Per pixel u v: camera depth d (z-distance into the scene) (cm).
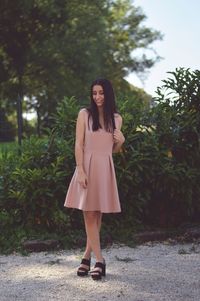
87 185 483
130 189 678
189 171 684
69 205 493
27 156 679
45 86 3700
